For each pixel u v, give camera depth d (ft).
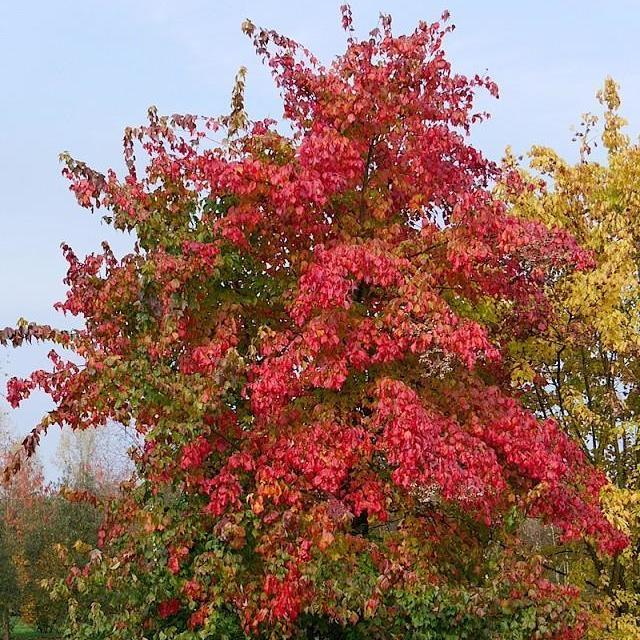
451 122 34.55
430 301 29.68
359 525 33.53
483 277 34.86
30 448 31.83
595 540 35.35
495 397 32.19
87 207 33.40
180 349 32.55
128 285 32.78
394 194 35.24
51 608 88.63
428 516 34.22
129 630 30.63
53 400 32.55
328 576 28.84
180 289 31.96
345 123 32.71
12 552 88.63
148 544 30.83
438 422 29.66
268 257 34.65
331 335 29.37
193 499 31.40
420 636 29.63
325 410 30.71
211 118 34.65
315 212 33.17
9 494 119.65
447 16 34.35
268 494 28.43
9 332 32.40
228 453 31.71
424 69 34.06
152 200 34.24
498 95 34.78
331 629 30.76
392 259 29.73
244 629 29.01
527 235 32.42
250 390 32.76
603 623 33.99
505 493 32.48
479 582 33.88
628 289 36.47
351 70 33.71
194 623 29.19
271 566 28.04
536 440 30.86
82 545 33.68
